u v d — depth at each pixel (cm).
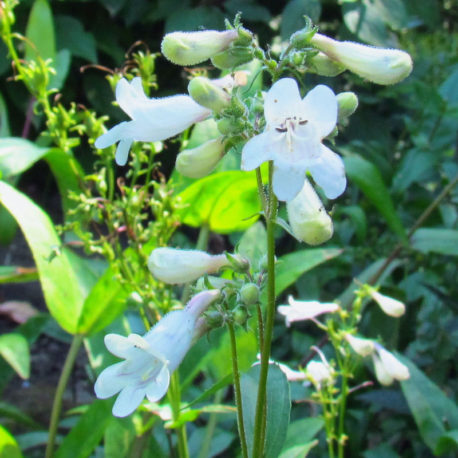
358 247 32
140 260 19
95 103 46
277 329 31
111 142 13
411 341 30
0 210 30
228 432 24
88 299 20
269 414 15
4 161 21
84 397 34
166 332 12
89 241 19
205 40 13
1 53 43
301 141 12
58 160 23
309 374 20
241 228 23
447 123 33
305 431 20
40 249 20
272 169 12
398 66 13
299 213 12
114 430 20
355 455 25
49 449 21
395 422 26
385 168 33
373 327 28
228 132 12
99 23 47
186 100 14
